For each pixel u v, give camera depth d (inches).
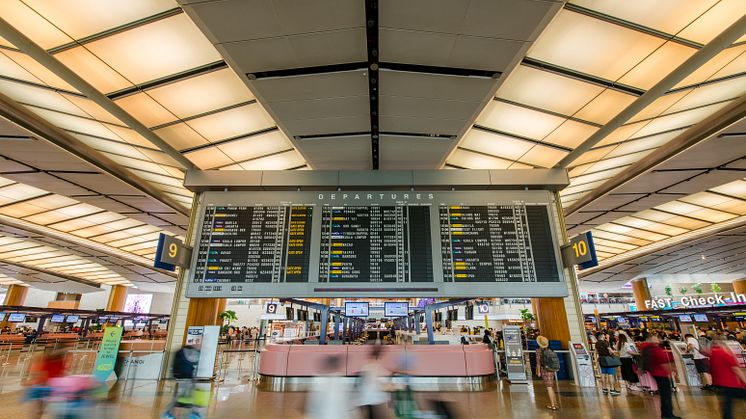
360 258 318.0
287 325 1236.5
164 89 257.0
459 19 186.4
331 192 343.9
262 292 307.6
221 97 269.0
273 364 316.2
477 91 245.0
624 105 275.6
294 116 275.4
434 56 213.0
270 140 338.0
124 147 364.5
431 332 399.2
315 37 198.2
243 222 332.2
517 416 220.2
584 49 224.8
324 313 387.9
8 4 189.6
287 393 279.3
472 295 307.1
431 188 352.8
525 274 314.2
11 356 597.9
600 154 372.5
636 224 654.5
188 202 561.3
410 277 311.3
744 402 250.5
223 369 436.5
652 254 830.5
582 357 318.0
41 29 204.7
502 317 1403.8
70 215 596.1
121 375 321.7
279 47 204.7
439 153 339.6
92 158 392.8
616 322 1042.1
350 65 221.8
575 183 458.6
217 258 319.6
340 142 319.0
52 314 984.9
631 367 297.1
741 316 743.1
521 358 325.1
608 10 197.5
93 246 776.9
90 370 433.4
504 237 326.6
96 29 204.5
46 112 313.7
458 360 321.4
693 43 215.8
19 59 234.7
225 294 307.3
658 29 207.8
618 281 1248.8
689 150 360.2
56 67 227.3
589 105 277.7
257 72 225.3
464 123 285.7
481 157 381.7
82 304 1691.7
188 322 332.5
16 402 241.1
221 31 191.6
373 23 188.7
